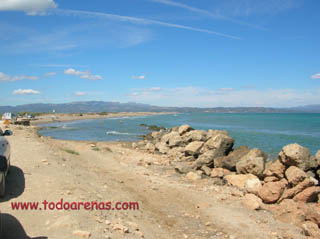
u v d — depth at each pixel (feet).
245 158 52.21
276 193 35.01
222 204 35.04
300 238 25.85
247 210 33.19
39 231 18.72
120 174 47.09
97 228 20.53
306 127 212.43
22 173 30.91
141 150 89.66
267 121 315.37
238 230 27.12
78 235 18.49
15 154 40.45
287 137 134.21
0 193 23.31
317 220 29.30
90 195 28.02
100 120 315.58
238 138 129.39
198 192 39.93
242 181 45.29
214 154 58.03
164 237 23.39
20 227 19.03
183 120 336.90
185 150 72.74
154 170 57.00
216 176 51.98
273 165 44.19
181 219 28.91
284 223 29.58
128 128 193.98
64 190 27.32
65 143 74.13
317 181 39.75
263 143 111.34
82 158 54.34
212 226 27.76
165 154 82.74
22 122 144.46
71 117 359.05
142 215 27.66
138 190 37.93
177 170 55.67
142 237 21.49
